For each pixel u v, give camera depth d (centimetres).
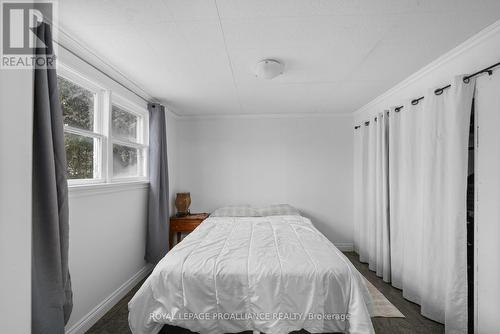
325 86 261
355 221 370
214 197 391
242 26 152
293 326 156
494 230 152
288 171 386
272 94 289
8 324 58
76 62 178
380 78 238
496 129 153
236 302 162
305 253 189
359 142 354
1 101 57
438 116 195
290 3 131
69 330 171
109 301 215
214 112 373
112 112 243
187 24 149
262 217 330
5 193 57
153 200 288
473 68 171
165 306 163
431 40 169
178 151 394
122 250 239
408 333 184
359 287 161
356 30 156
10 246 58
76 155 192
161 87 262
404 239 237
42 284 132
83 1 127
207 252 192
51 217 133
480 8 135
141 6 132
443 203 192
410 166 230
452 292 173
